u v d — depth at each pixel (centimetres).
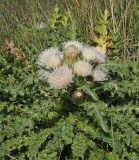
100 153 46
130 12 69
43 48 67
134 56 64
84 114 49
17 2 86
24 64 60
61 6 75
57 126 47
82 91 48
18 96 52
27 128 50
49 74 49
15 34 74
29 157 46
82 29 69
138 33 68
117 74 54
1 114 51
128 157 47
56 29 66
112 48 63
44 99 52
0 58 59
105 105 47
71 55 47
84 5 70
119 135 47
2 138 48
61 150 46
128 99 53
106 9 64
